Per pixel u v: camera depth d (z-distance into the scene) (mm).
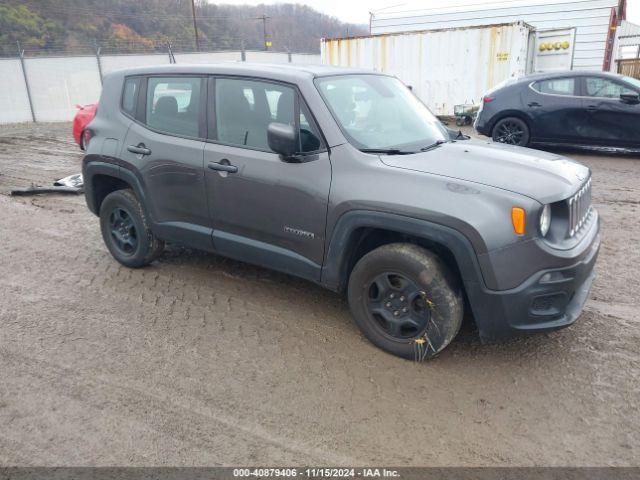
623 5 16859
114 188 5215
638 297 4293
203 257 5336
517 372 3305
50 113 21203
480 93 14992
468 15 18188
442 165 3350
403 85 4676
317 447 2701
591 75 9914
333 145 3482
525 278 3008
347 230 3391
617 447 2676
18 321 4035
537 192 3055
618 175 8664
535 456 2623
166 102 4379
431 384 3199
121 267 5121
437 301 3193
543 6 17000
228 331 3861
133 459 2629
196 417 2936
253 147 3838
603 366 3348
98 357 3535
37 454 2668
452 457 2625
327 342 3686
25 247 5750
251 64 4129
